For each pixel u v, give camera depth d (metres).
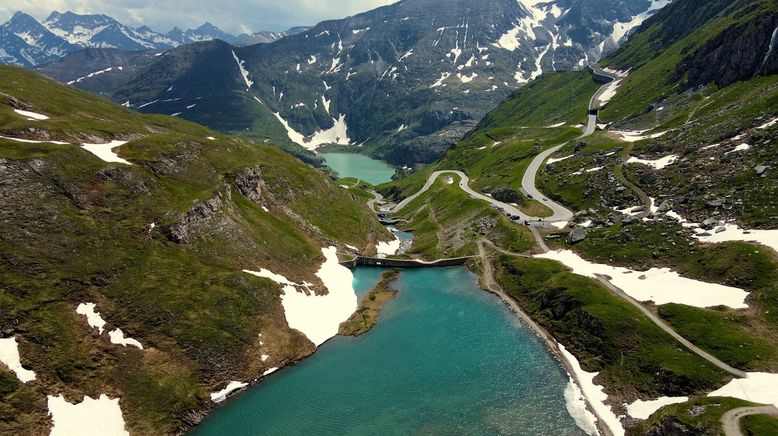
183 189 114.31
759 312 80.75
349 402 78.81
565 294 102.81
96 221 91.25
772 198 101.75
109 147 118.06
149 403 73.69
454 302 118.25
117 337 78.62
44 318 73.38
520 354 92.19
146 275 88.62
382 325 107.31
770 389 66.88
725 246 96.50
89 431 66.69
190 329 85.12
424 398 79.00
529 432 70.06
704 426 60.88
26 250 79.06
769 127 125.00
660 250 107.44
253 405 79.25
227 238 109.69
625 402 75.44
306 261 127.12
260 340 91.75
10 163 87.44
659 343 82.31
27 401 64.94
